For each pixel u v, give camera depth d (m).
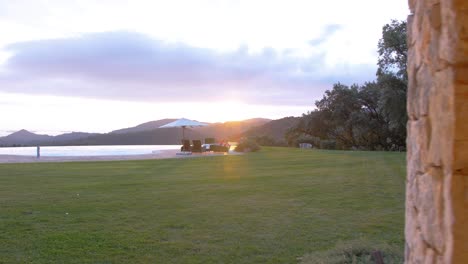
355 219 7.28
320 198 9.18
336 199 9.05
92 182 12.02
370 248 5.25
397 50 22.36
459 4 1.48
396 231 6.49
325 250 5.57
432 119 1.83
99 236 6.29
